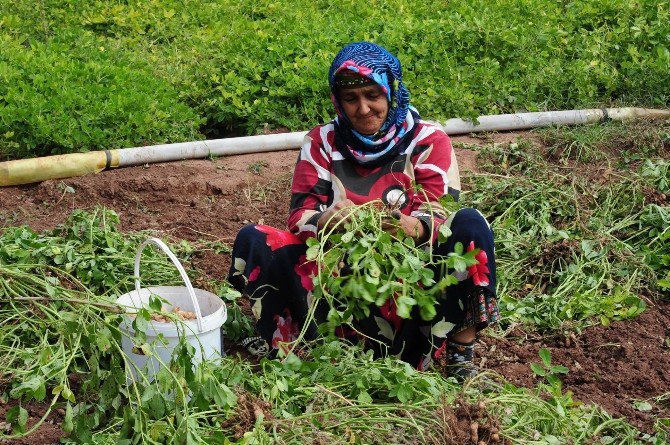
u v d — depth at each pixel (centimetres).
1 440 348
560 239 504
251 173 607
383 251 342
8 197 572
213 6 900
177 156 621
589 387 394
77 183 579
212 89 711
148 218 552
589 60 777
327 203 395
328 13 894
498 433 306
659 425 353
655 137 630
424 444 311
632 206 537
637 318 449
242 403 317
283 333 393
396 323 384
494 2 891
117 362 328
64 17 862
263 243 382
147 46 813
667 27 799
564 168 598
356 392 347
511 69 747
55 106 621
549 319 445
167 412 321
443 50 755
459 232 361
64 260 441
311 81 692
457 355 377
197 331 348
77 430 320
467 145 644
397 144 390
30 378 326
